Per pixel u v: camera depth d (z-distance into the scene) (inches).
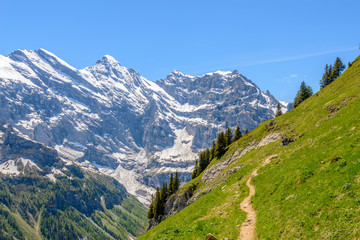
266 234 851.4
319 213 738.8
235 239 926.4
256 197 1279.5
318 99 2876.5
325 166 983.6
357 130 1093.1
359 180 730.2
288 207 893.8
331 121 1520.7
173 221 1870.1
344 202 697.0
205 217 1357.0
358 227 588.4
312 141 1493.6
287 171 1241.4
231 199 1489.9
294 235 734.5
